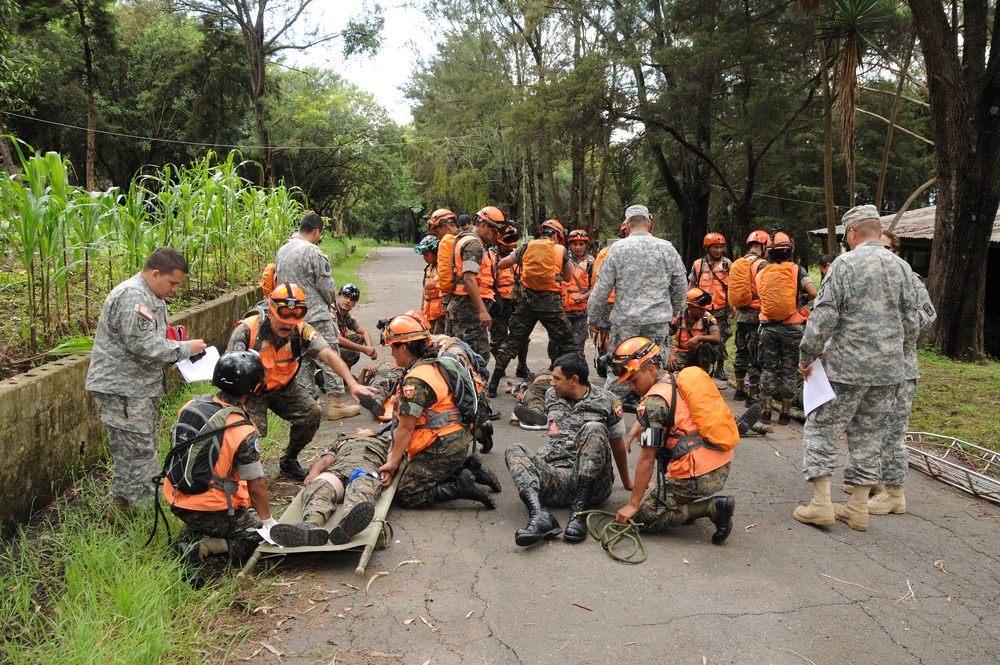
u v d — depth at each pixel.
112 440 4.00
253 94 27.19
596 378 8.54
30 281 4.98
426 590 3.56
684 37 16.44
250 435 3.54
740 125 15.84
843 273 4.20
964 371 9.05
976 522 4.52
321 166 35.59
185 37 29.69
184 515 3.54
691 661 3.01
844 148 9.53
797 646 3.13
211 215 8.55
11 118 23.53
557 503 4.53
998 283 12.70
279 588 3.55
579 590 3.57
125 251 6.52
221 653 3.04
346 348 6.78
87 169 22.95
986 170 9.77
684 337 6.86
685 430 4.04
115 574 3.43
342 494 4.19
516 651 3.07
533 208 29.92
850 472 4.36
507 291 7.74
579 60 18.84
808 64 15.66
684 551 4.02
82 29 22.20
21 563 3.62
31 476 4.24
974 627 3.31
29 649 2.98
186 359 4.15
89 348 5.08
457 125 29.45
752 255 7.52
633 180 26.53
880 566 3.89
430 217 7.31
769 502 4.80
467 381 4.46
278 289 4.41
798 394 7.04
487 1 25.72
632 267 5.87
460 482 4.43
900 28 13.01
